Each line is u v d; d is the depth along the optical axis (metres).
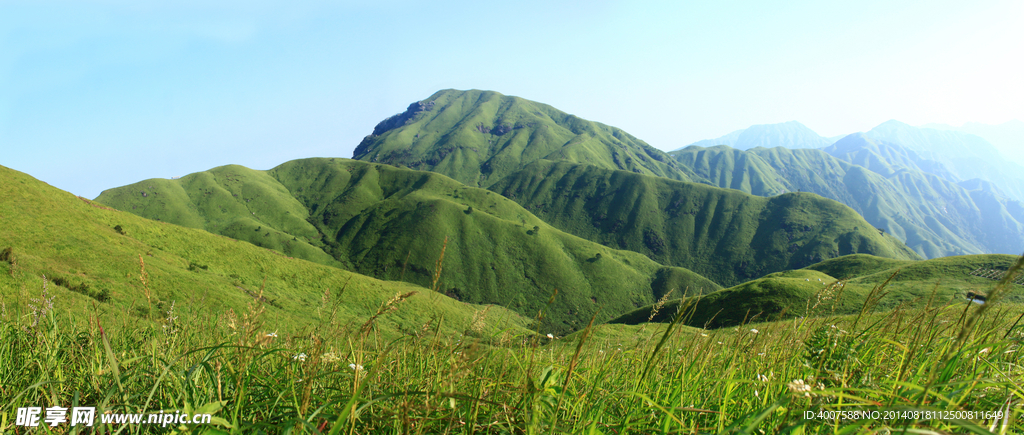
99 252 67.81
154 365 2.89
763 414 1.85
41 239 67.88
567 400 2.55
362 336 2.26
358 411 2.05
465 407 2.30
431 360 2.74
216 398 2.46
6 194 75.44
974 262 77.62
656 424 2.47
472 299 177.12
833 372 2.72
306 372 2.24
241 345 2.26
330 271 97.56
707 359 3.21
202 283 64.44
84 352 3.24
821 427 2.20
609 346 3.40
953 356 2.35
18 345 3.27
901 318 3.09
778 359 3.13
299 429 1.99
